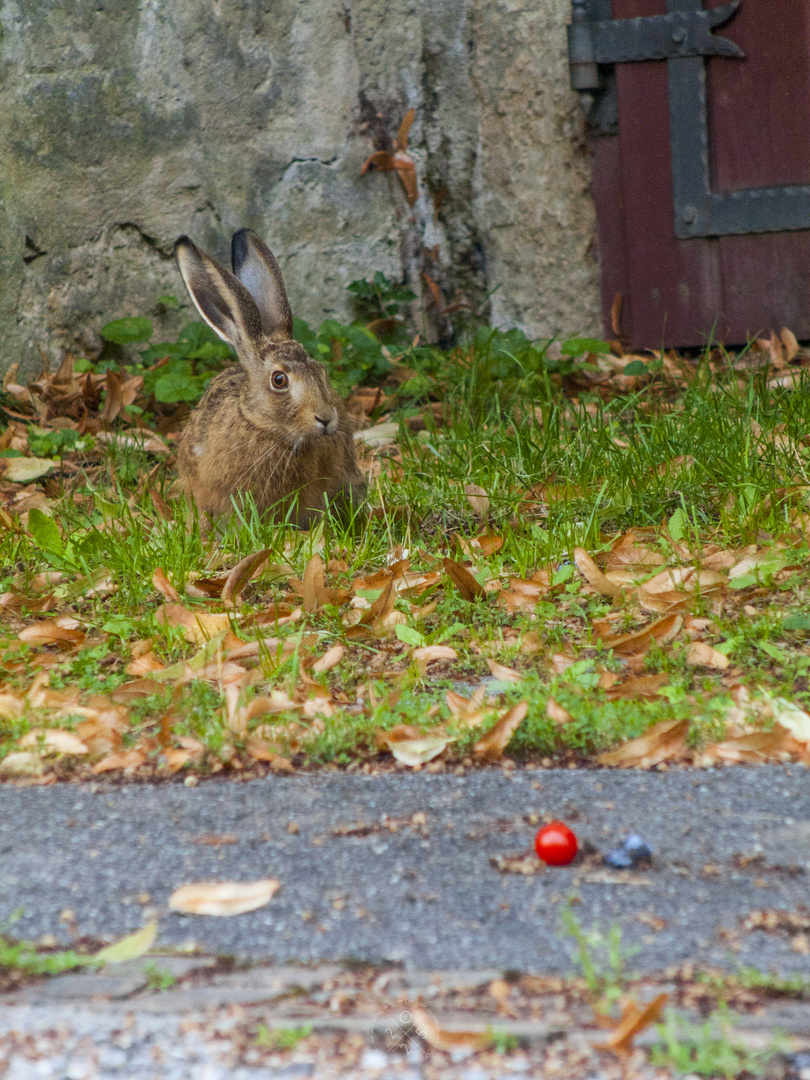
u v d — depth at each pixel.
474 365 10.87
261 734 4.93
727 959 3.34
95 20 12.12
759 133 12.55
